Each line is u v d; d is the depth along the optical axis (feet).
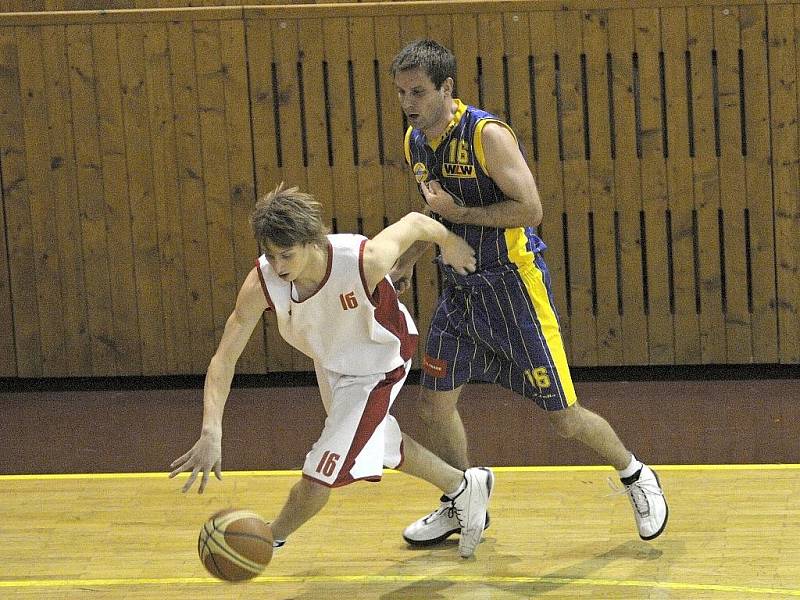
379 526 39.81
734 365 58.70
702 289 56.70
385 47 55.98
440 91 33.78
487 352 36.91
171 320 58.85
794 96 54.60
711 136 55.42
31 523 41.14
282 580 35.88
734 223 56.03
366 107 56.49
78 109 57.16
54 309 59.00
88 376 60.18
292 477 45.06
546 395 36.04
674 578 34.81
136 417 54.34
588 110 55.67
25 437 52.11
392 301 33.24
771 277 56.34
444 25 55.52
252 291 31.78
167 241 58.18
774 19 54.08
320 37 56.03
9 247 58.54
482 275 35.42
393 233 32.37
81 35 56.49
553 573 35.53
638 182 56.08
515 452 47.60
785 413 51.03
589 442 36.76
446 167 34.78
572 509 40.60
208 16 56.08
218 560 29.94
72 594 35.40
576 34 55.01
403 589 34.86
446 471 35.88
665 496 41.42
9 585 36.14
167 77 56.65
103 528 40.52
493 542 38.11
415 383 57.88
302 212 29.81
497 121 34.12
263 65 56.39
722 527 38.47
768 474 43.19
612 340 57.62
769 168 55.42
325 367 33.24
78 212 58.08
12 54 56.75
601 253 56.90
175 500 42.96
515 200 33.99
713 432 49.06
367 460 32.09
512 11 55.11
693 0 54.19
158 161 57.47
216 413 31.19
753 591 33.68
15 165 57.77
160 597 34.96
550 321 35.99
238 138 57.11
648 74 55.11
